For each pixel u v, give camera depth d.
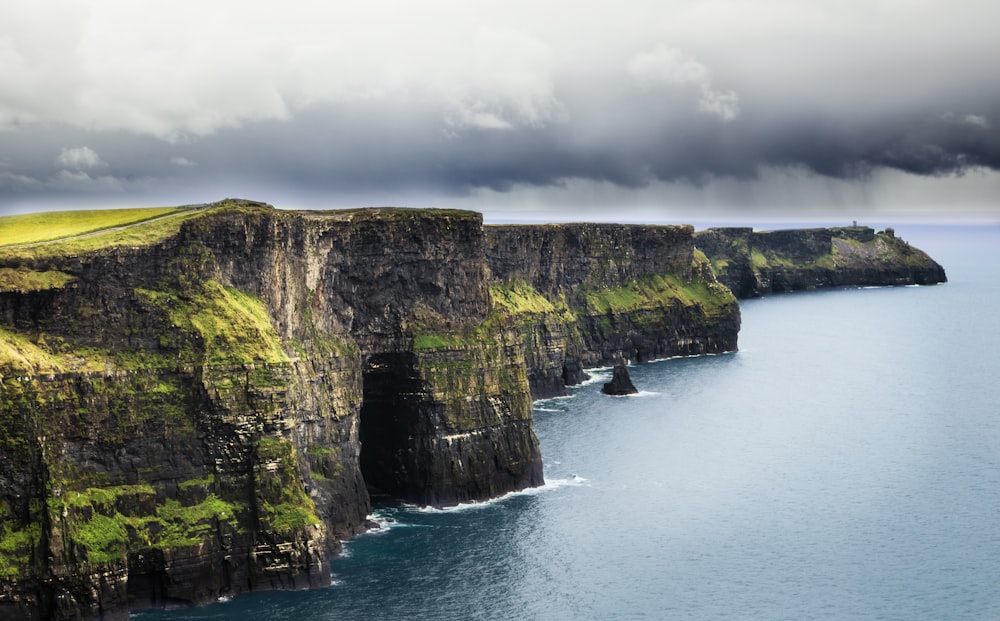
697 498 190.50
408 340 183.62
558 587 148.25
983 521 180.00
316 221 171.62
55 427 128.75
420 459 182.50
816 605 145.38
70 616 124.19
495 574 151.38
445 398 183.00
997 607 145.50
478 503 184.50
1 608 122.38
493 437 189.00
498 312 196.12
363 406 186.00
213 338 141.88
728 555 162.75
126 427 134.75
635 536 169.62
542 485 196.25
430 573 150.75
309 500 144.88
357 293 181.12
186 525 134.75
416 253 185.75
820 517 181.50
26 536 124.44
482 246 195.88
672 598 146.25
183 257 145.38
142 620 129.62
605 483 198.38
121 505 132.25
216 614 132.25
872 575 156.00
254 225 153.50
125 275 140.88
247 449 140.12
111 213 168.62
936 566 159.75
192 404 139.25
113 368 136.25
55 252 136.38
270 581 139.75
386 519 175.00
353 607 137.50
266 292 155.38
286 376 143.62
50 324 134.88
